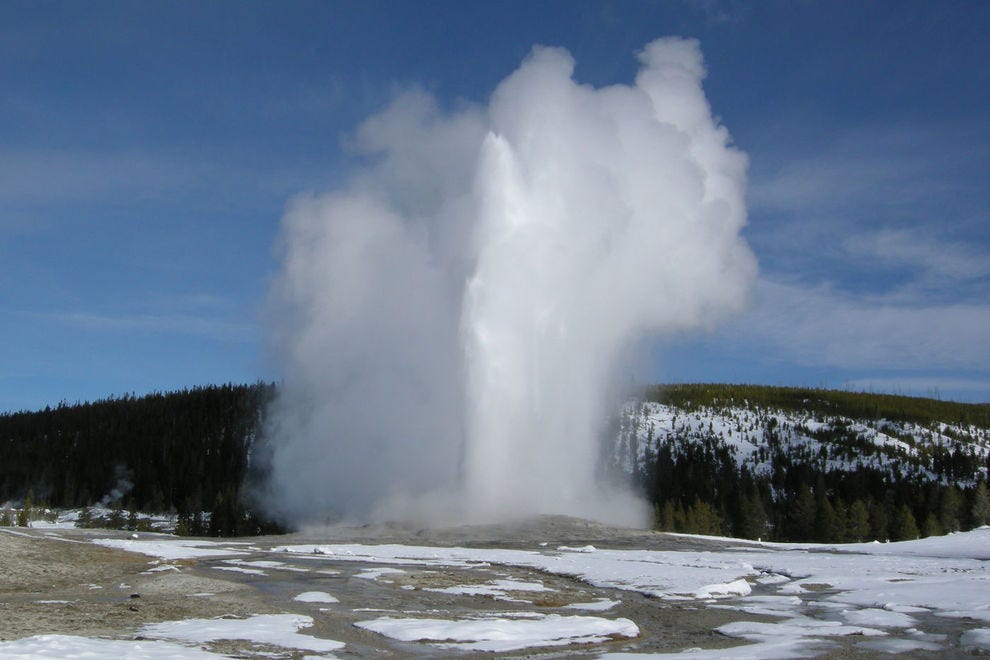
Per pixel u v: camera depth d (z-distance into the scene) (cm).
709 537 4159
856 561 3022
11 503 12081
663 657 1388
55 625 1583
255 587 2236
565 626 1670
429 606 1986
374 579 2430
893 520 8825
